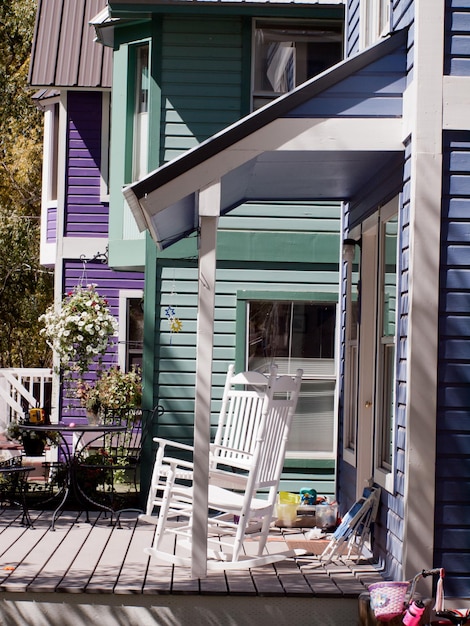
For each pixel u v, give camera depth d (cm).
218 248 952
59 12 1431
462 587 591
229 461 780
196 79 960
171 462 725
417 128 602
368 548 744
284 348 959
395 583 558
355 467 805
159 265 944
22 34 2280
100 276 1386
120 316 1379
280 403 714
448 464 596
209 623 598
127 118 1045
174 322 930
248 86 961
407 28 638
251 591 600
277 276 955
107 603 598
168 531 724
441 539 594
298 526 854
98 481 926
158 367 939
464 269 604
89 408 936
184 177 632
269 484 714
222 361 952
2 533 786
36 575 632
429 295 597
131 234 1047
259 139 635
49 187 1501
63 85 1370
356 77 639
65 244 1389
